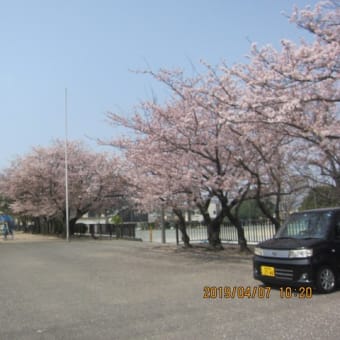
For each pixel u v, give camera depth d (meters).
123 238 32.31
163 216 26.12
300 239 9.29
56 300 9.34
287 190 18.62
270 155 16.38
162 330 6.59
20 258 19.23
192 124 16.52
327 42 11.24
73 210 40.50
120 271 13.73
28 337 6.59
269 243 9.55
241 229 17.83
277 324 6.61
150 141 18.08
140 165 20.14
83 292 10.18
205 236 26.75
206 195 19.03
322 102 12.41
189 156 17.30
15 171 41.66
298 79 11.20
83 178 37.31
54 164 38.22
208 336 6.16
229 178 16.67
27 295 10.08
